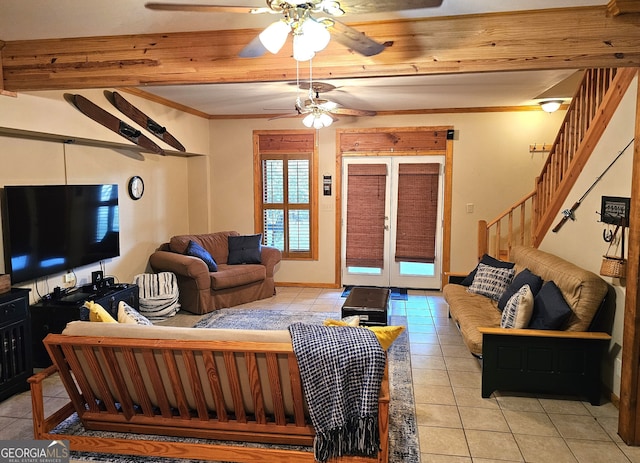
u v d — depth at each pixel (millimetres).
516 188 6176
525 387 3238
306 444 2531
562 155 4348
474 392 3387
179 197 6605
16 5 2475
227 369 2352
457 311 4141
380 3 1924
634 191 2658
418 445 2701
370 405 2207
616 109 3238
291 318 5203
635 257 2645
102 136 4367
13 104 3379
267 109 6184
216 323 5031
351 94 5133
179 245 5789
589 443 2732
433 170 6359
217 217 6895
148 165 5781
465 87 4758
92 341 2373
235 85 4547
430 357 4059
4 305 3262
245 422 2549
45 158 4117
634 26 2480
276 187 6734
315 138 6551
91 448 2590
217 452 2496
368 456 2270
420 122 6285
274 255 6211
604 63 2529
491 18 2613
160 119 5422
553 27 2559
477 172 6230
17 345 3385
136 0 2418
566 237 4117
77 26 2814
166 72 2971
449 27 2662
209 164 6816
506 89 4867
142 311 5070
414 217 6496
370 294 4684
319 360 2193
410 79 4355
